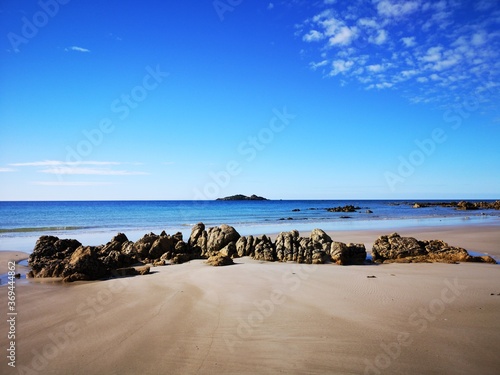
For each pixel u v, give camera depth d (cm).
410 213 8475
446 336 925
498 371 744
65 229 4550
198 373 745
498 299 1262
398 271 1806
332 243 2222
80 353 840
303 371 751
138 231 4316
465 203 11106
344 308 1161
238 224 5225
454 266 1953
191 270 1866
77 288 1479
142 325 1015
